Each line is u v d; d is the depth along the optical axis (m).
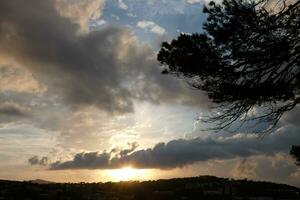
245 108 8.15
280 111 7.96
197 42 8.09
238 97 7.87
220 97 8.10
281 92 7.61
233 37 7.80
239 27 7.71
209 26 7.99
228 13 7.95
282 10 7.50
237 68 7.90
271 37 7.59
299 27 7.36
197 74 8.23
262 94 7.64
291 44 7.39
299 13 7.33
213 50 8.00
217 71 7.92
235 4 7.89
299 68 7.47
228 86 7.87
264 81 7.71
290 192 37.03
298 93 7.79
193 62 8.02
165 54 8.42
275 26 7.54
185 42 8.19
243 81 7.93
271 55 7.51
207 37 8.08
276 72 7.67
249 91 7.67
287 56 7.44
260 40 7.68
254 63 7.72
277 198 35.53
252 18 7.64
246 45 7.78
